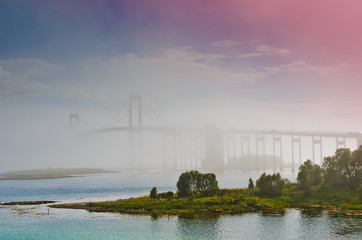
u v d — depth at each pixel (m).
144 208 167.88
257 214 156.50
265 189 192.00
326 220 145.38
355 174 189.38
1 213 169.50
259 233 129.75
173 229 135.00
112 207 173.75
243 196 184.62
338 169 196.88
